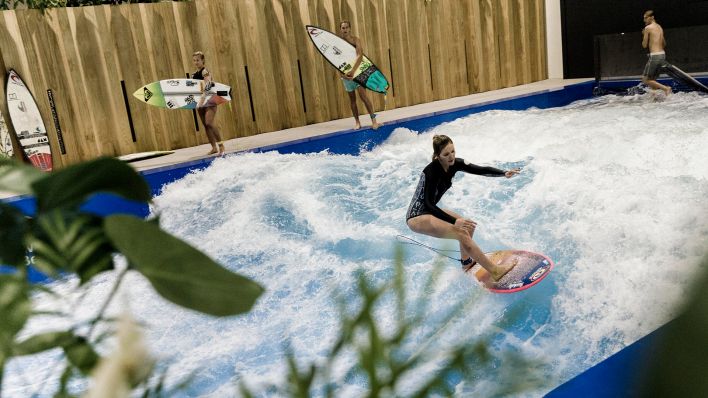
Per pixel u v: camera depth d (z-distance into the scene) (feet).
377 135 31.14
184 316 14.29
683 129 23.57
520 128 28.19
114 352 1.17
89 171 1.76
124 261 1.88
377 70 30.53
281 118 34.50
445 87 40.57
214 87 27.27
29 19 27.30
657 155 20.45
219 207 21.53
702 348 0.70
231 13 32.19
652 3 39.68
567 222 16.52
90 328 1.81
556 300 13.20
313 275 16.01
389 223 18.90
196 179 24.63
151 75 30.45
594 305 12.87
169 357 2.03
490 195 19.54
